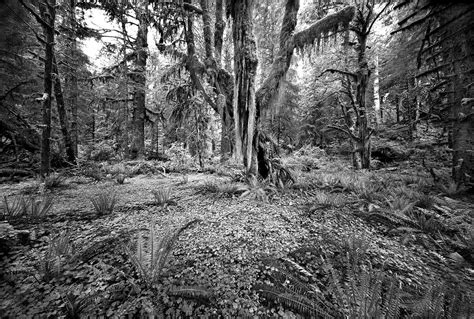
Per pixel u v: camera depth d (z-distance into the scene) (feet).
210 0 25.34
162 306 5.82
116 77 40.83
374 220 12.53
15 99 28.12
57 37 30.58
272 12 28.17
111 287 6.48
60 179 21.43
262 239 10.30
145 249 8.16
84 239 9.82
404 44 22.24
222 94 22.90
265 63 35.45
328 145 57.47
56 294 6.12
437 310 4.96
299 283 6.50
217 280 7.09
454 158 17.93
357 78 35.70
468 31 15.28
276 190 18.93
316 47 23.35
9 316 5.35
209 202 16.60
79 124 47.60
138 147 42.91
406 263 8.36
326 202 15.06
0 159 29.04
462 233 10.07
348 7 19.90
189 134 38.86
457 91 17.29
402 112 52.47
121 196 18.34
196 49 28.58
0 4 19.01
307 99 55.67
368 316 5.00
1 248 8.25
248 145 19.03
